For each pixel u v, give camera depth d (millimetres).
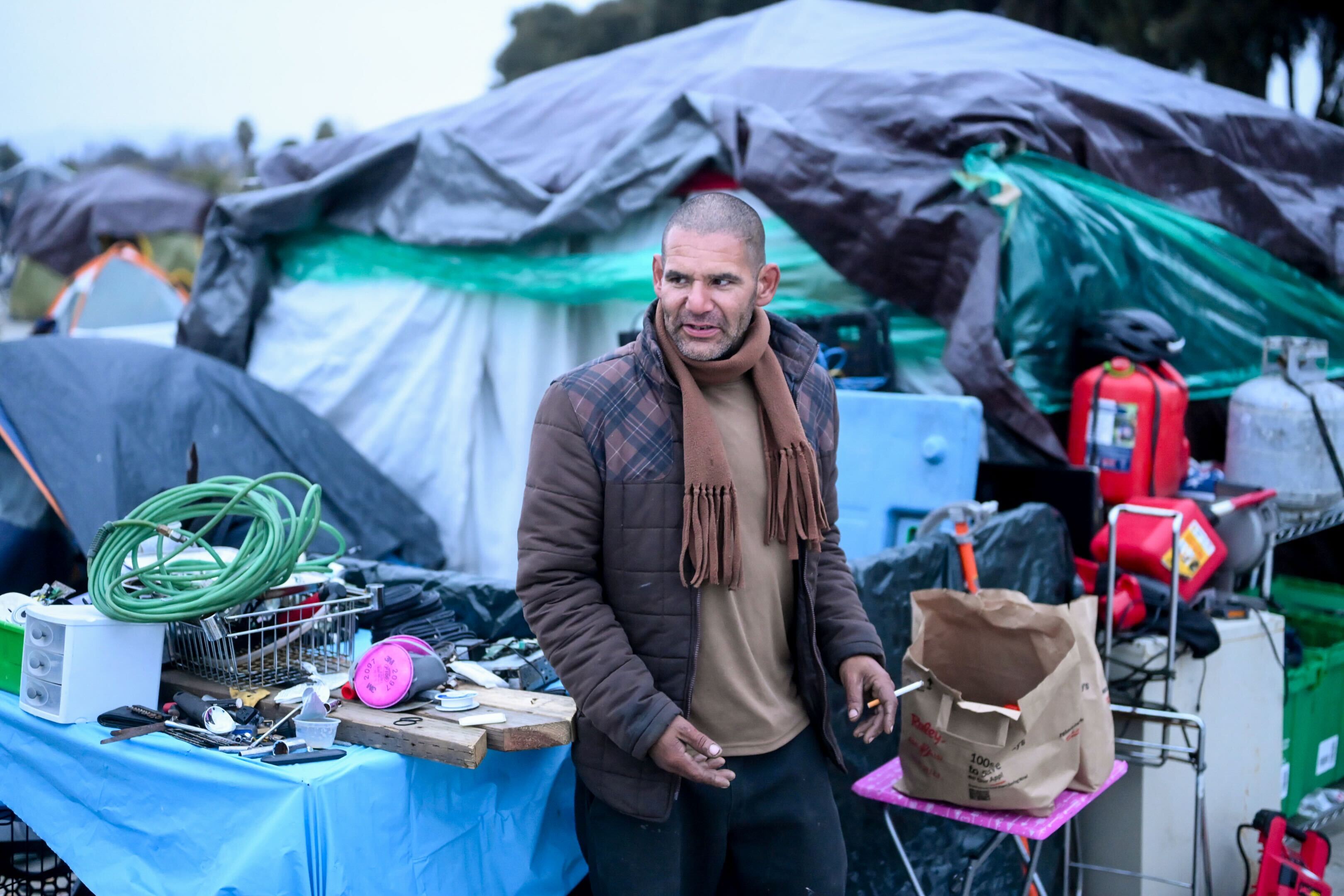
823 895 1910
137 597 2107
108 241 9922
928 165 4230
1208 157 4633
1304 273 4754
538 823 2072
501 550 5082
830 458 2018
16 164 25375
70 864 1975
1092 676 2354
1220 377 4750
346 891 1722
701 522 1749
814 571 1916
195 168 27594
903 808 2723
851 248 4270
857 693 1914
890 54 5051
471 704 1956
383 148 5078
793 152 4348
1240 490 3857
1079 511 3662
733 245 1742
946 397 3590
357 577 2891
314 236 5375
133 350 4719
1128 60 5562
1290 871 3008
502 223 4832
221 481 2193
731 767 1848
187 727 1929
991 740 2217
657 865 1829
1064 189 4328
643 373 1804
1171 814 3100
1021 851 2834
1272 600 4637
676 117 4684
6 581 4113
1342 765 4230
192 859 1817
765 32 5680
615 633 1758
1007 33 5395
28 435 4230
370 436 5223
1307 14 10453
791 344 1979
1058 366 4281
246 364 5465
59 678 2000
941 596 2449
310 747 1846
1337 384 4934
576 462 1770
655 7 18031
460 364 5113
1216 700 3285
